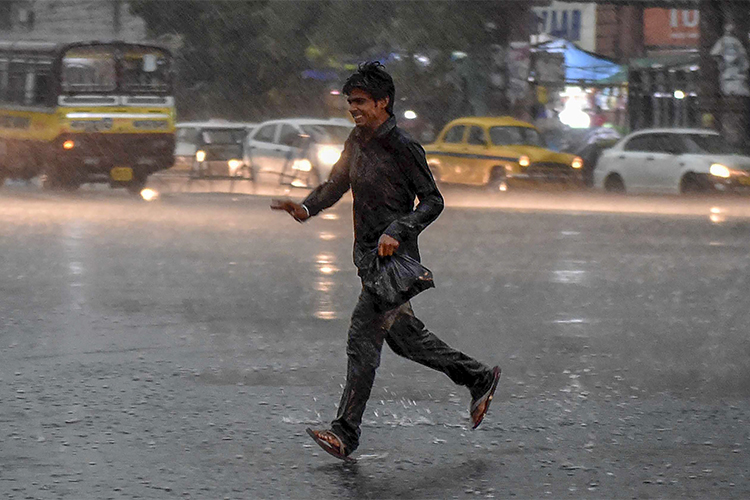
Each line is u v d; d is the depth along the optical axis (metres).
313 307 19.64
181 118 74.38
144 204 44.81
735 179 49.34
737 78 64.12
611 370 14.81
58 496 9.59
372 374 10.57
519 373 14.62
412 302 20.23
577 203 49.06
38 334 16.94
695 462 10.73
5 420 12.05
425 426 12.03
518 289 21.94
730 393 13.59
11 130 49.59
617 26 98.19
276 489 9.84
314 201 10.97
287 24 69.88
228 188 55.47
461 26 65.75
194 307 19.52
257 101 73.88
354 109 10.53
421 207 10.38
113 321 18.09
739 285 22.72
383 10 67.31
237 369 14.72
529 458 10.84
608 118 77.25
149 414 12.38
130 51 48.22
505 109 68.94
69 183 48.53
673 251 29.06
